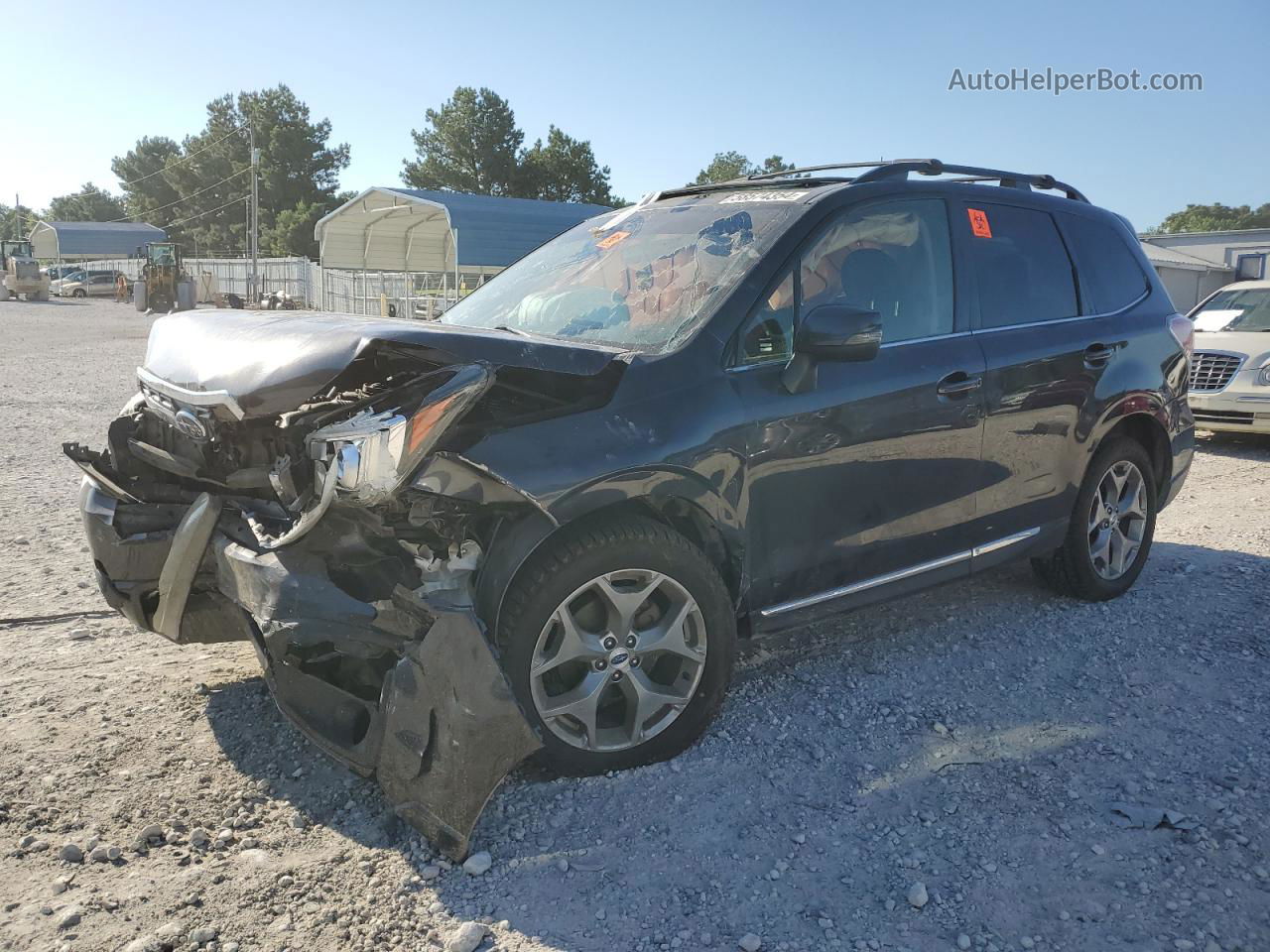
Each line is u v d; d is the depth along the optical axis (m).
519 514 2.91
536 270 4.40
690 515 3.25
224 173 91.62
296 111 83.31
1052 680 3.96
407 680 2.72
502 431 2.90
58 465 8.02
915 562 3.94
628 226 4.26
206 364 3.13
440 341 2.84
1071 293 4.62
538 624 2.93
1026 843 2.86
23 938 2.35
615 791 3.07
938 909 2.56
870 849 2.82
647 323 3.53
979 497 4.09
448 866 2.70
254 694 3.69
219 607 3.41
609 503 2.99
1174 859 2.78
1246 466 8.96
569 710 3.04
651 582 3.11
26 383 13.77
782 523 3.46
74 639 4.25
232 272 49.72
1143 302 5.02
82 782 3.05
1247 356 9.59
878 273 3.83
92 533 3.54
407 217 32.84
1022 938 2.46
